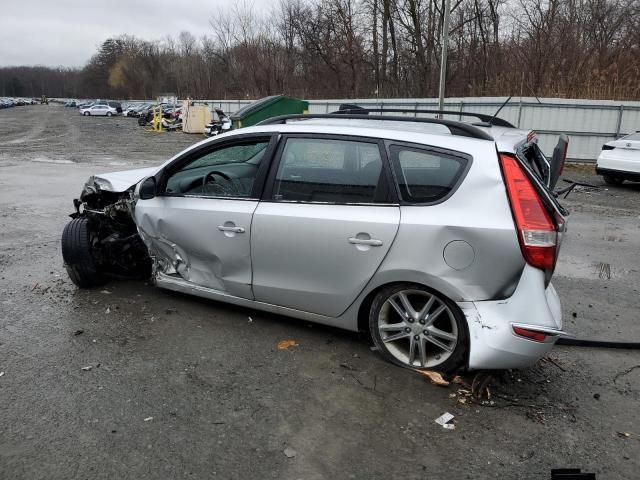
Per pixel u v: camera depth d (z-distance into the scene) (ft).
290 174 12.59
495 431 9.70
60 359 11.90
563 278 19.07
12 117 202.80
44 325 13.66
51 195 34.06
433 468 8.68
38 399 10.27
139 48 356.59
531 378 11.68
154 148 77.61
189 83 213.25
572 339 13.58
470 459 8.93
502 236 10.23
